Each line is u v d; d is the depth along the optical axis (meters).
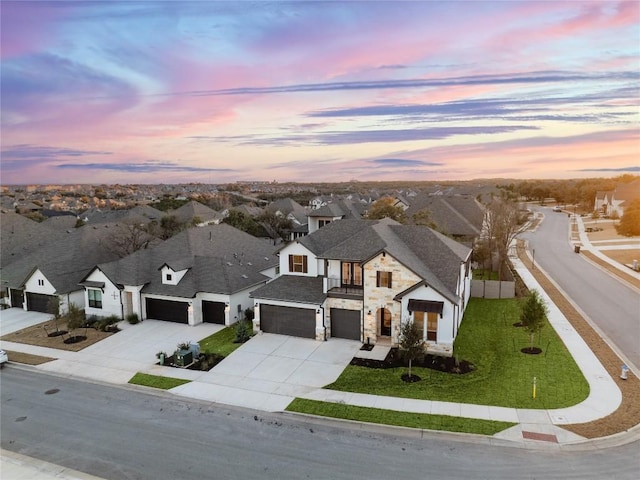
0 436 19.19
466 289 36.19
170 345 29.92
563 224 95.00
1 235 50.81
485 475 15.38
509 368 24.11
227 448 17.70
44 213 104.38
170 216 69.12
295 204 92.62
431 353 26.73
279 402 21.42
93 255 42.81
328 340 29.72
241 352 27.98
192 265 36.53
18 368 27.02
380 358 26.41
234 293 33.94
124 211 86.06
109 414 20.92
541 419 18.88
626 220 74.81
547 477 15.17
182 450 17.66
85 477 16.12
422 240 32.38
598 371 23.27
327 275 31.61
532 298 26.77
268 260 42.25
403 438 17.97
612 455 16.33
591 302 36.16
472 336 29.61
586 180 195.25
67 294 37.31
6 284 40.16
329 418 19.69
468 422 18.81
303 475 15.72
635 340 27.69
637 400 20.19
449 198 75.75
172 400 22.17
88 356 28.41
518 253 60.06
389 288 28.11
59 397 22.92
